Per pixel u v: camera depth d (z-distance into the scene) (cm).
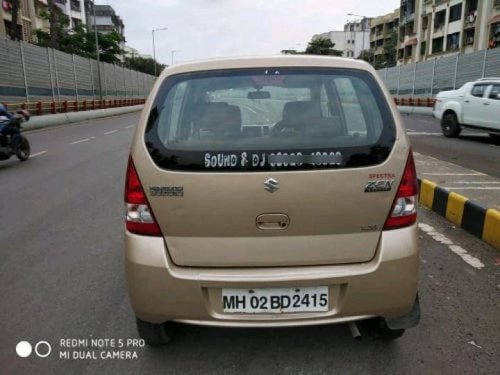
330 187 238
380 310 247
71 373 272
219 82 266
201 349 292
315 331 309
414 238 249
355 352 285
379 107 255
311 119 253
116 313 342
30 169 996
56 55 3047
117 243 497
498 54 2477
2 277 411
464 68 2794
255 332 310
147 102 259
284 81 265
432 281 382
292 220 238
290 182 236
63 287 388
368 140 246
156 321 253
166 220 242
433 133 1617
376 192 242
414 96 3488
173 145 245
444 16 4816
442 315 326
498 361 273
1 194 748
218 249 242
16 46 2506
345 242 243
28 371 274
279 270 242
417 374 263
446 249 458
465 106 1396
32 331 318
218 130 250
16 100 2495
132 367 276
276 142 244
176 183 239
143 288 245
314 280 239
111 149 1330
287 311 244
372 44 8438
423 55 5431
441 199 587
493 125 1308
